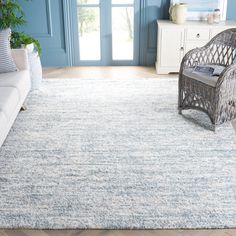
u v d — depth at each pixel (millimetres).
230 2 4359
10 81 2941
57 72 4469
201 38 4145
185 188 2188
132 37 4641
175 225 1894
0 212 2000
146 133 2871
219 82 2746
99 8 4504
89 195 2131
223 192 2146
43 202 2076
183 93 3129
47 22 4531
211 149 2627
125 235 1849
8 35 3223
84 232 1870
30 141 2762
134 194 2137
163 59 4285
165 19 4492
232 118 2982
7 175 2332
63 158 2523
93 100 3541
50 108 3363
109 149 2635
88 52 4699
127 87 3891
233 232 1861
